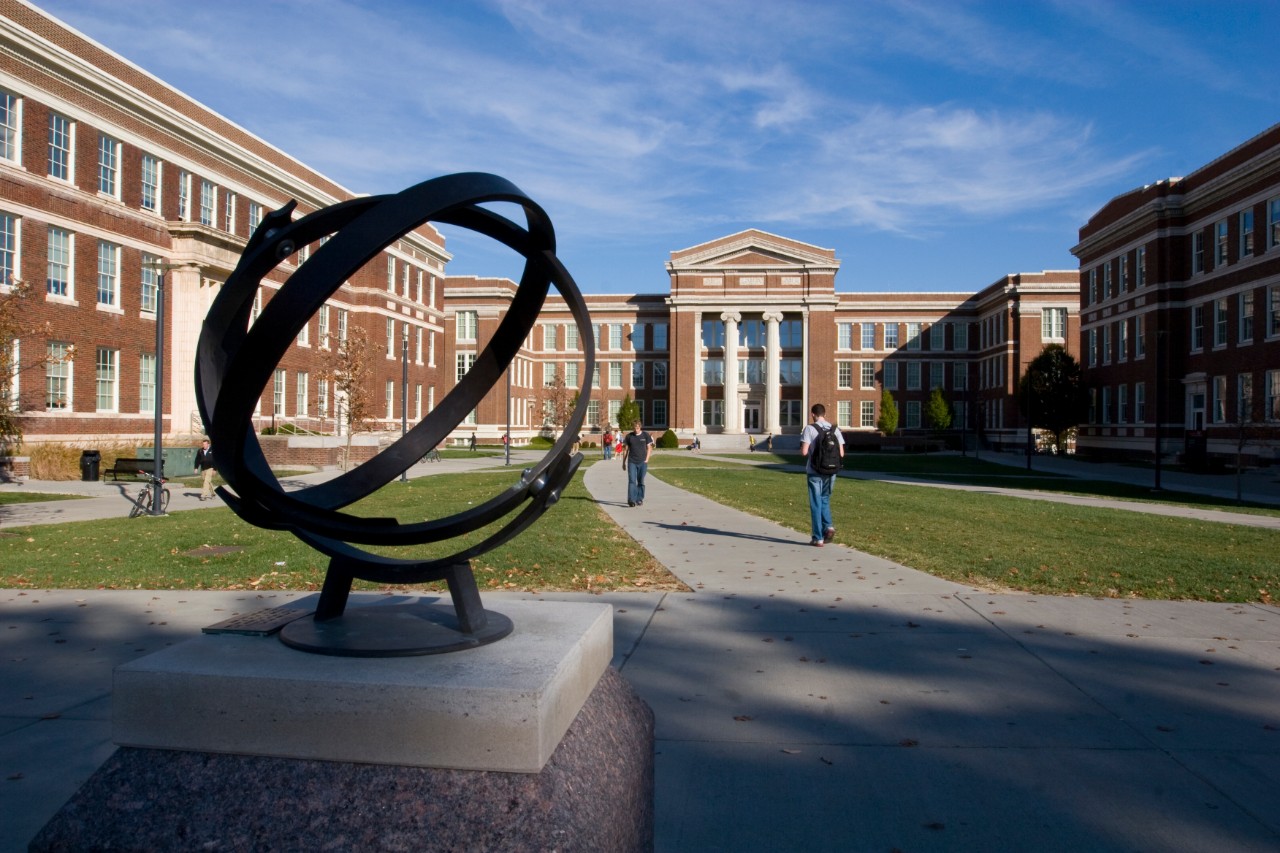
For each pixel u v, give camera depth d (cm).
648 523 1523
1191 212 4522
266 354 258
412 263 5584
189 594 862
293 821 247
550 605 360
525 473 313
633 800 308
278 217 315
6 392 2258
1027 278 7175
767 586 907
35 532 1437
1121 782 429
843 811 400
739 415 7800
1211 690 566
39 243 2970
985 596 858
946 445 7512
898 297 8462
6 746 469
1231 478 3459
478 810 242
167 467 2991
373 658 278
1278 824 387
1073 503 2102
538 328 8550
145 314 3469
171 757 263
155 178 3553
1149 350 4722
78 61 3083
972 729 499
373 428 4541
